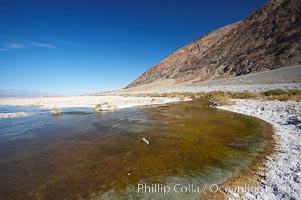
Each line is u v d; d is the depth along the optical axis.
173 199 6.16
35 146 11.67
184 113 22.89
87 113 25.39
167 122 17.80
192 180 7.25
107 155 9.94
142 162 8.96
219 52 144.38
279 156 9.04
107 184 7.12
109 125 17.14
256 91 44.09
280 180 6.92
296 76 55.84
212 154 9.72
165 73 181.12
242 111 22.12
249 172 7.71
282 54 87.81
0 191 6.89
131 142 12.01
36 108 34.91
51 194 6.61
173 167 8.36
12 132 15.41
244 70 99.38
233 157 9.26
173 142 11.80
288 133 12.60
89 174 7.92
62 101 49.75
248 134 13.03
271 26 117.06
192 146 10.98
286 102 24.47
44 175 7.95
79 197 6.41
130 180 7.36
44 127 17.05
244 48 121.19
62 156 9.96
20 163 9.19
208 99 40.94
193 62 164.62
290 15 110.12
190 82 124.50
